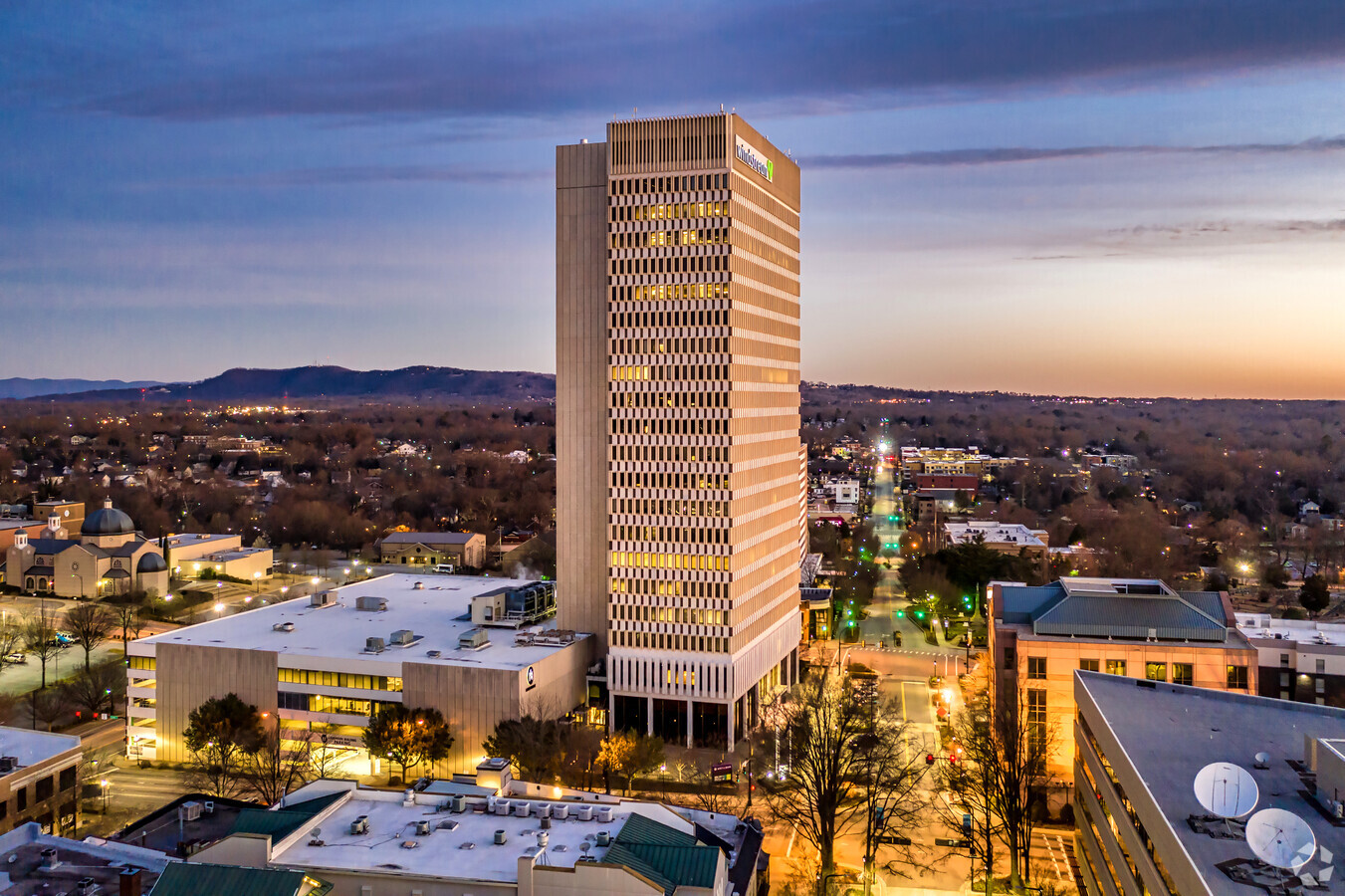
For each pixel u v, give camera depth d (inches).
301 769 6702.8
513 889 3599.9
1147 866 3897.6
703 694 7642.7
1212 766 3686.0
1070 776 6584.6
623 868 3523.6
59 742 5846.5
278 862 3806.6
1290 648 7268.7
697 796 6565.0
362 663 7283.5
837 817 6225.4
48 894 3796.8
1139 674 6535.4
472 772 6870.1
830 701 6840.6
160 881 3393.2
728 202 7652.6
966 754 6491.1
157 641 7721.5
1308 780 4148.6
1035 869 5570.9
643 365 7765.8
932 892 5275.6
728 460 7593.5
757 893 4537.4
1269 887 3171.8
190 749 7027.6
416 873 3693.4
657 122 7775.6
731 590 7603.4
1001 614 7209.6
